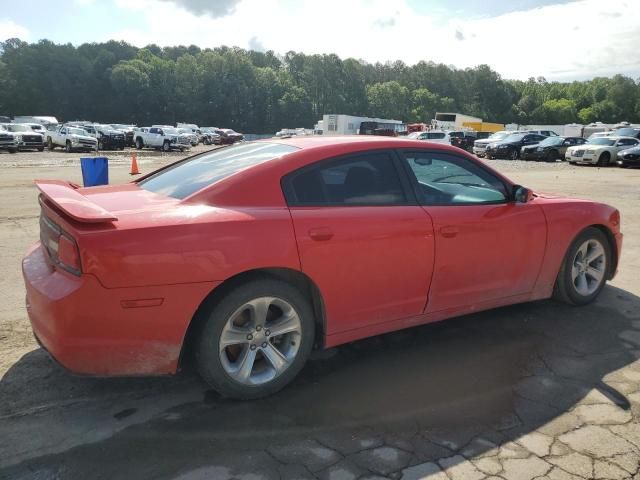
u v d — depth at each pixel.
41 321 2.70
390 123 59.84
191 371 3.33
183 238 2.66
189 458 2.47
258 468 2.40
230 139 51.22
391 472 2.37
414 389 3.13
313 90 132.38
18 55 105.75
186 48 150.50
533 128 74.25
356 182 3.28
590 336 3.91
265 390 3.00
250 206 2.94
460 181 3.74
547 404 2.96
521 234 3.86
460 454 2.50
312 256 2.97
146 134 36.09
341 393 3.09
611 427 2.73
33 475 2.33
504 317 4.29
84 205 2.71
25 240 6.93
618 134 27.98
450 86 152.75
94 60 112.69
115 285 2.55
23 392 3.04
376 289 3.25
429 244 3.39
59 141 32.81
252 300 2.87
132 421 2.77
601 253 4.52
